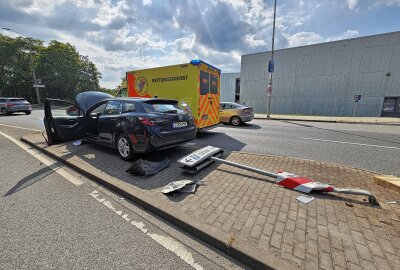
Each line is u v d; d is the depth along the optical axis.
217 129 10.68
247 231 2.33
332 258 1.95
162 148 4.76
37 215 2.78
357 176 4.02
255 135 8.90
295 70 23.91
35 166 4.70
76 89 43.16
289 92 24.58
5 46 36.06
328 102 22.42
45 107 5.37
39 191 3.48
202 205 2.88
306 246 2.10
